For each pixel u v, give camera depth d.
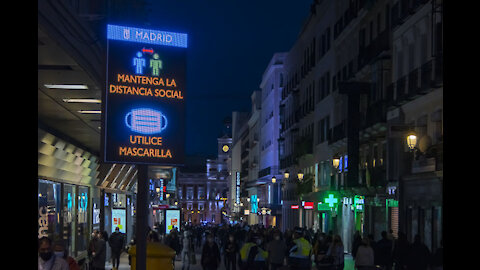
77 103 20.52
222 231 47.88
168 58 12.54
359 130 39.47
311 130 57.34
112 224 40.25
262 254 22.67
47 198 22.12
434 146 27.20
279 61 85.38
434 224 27.47
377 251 23.89
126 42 12.22
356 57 41.97
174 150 12.56
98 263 24.39
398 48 33.06
